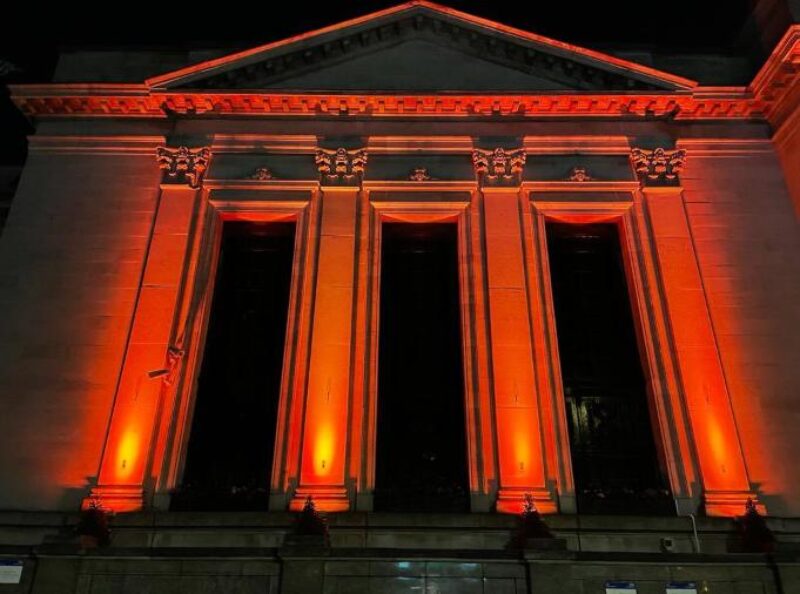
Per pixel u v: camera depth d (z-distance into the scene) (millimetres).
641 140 21109
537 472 16000
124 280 18828
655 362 17812
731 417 16766
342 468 16047
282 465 16328
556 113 21391
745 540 14445
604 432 17609
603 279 19906
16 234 19469
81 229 19594
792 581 12484
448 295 19375
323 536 13078
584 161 20812
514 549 13305
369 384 17375
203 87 21297
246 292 19578
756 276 18797
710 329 17922
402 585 12453
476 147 20875
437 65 22312
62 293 18578
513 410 16734
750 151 20891
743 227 19578
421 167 20594
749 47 22844
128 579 12562
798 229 19453
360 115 21359
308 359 17531
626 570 12578
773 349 17766
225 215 19984
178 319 18141
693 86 21078
